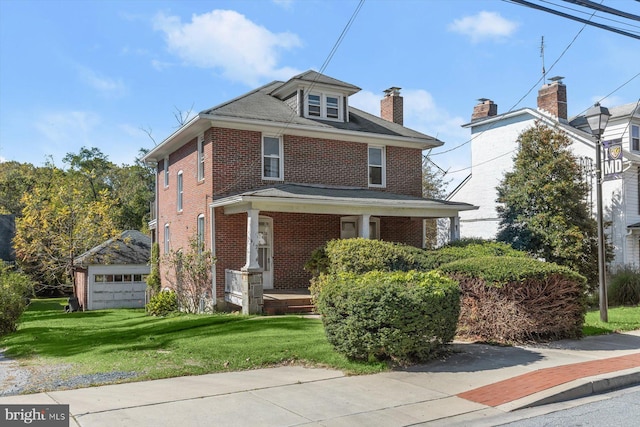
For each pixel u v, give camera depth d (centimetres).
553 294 1046
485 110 2709
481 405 655
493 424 591
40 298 3878
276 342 991
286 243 1878
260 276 1509
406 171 2144
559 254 1905
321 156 1956
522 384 730
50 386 745
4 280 1709
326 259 1496
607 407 661
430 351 868
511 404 654
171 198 2231
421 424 591
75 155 4803
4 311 1609
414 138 2112
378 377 775
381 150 2098
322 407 640
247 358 880
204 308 1784
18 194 4294
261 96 2117
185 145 2053
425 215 1822
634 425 584
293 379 765
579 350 966
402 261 1362
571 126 2467
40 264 3131
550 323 1041
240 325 1243
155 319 1759
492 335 1020
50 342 1288
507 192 2111
